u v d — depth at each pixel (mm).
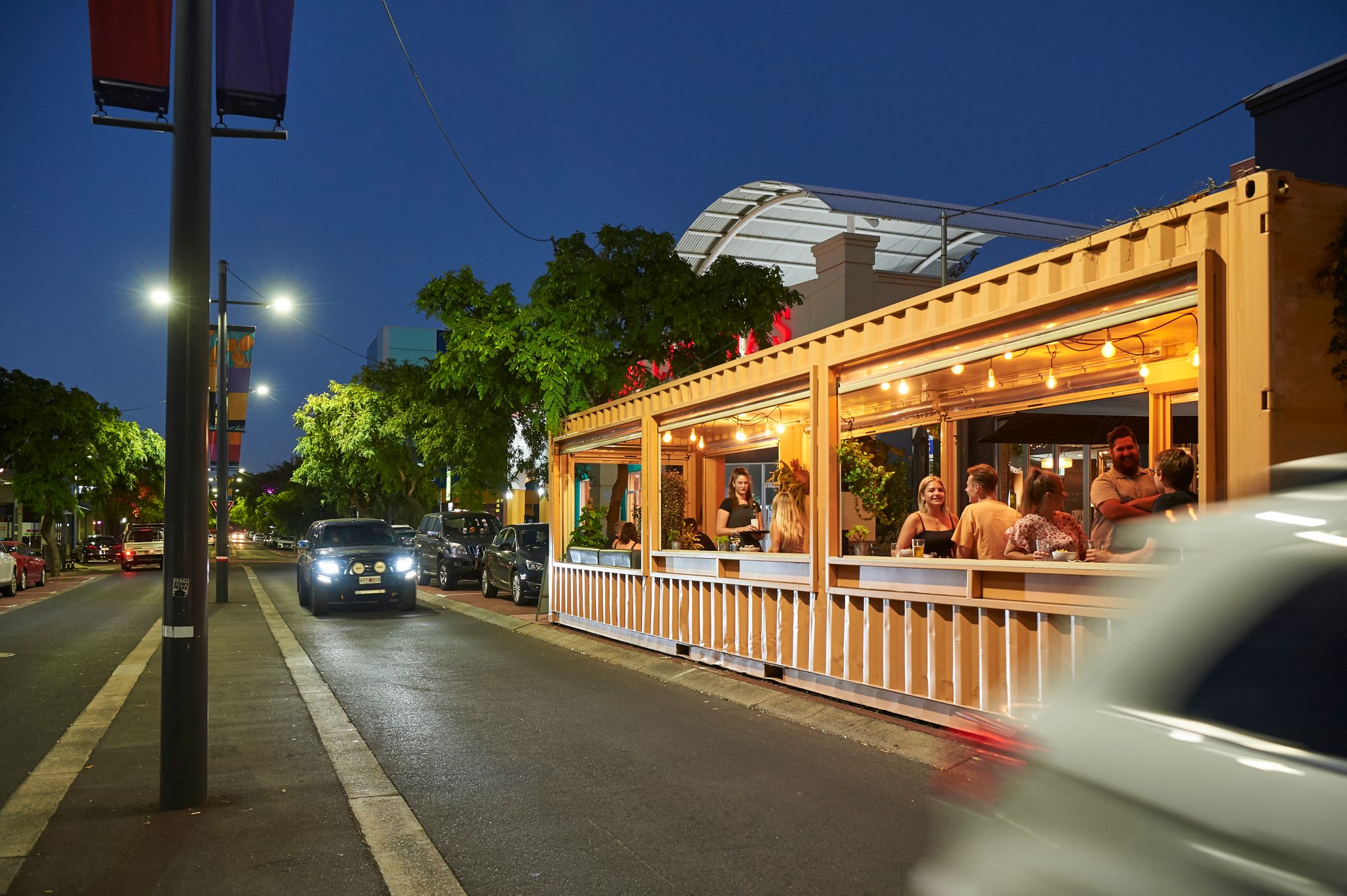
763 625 10742
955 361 8258
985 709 7496
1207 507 5945
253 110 7051
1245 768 1985
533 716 9258
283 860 5254
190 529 6293
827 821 5875
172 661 6234
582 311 19719
